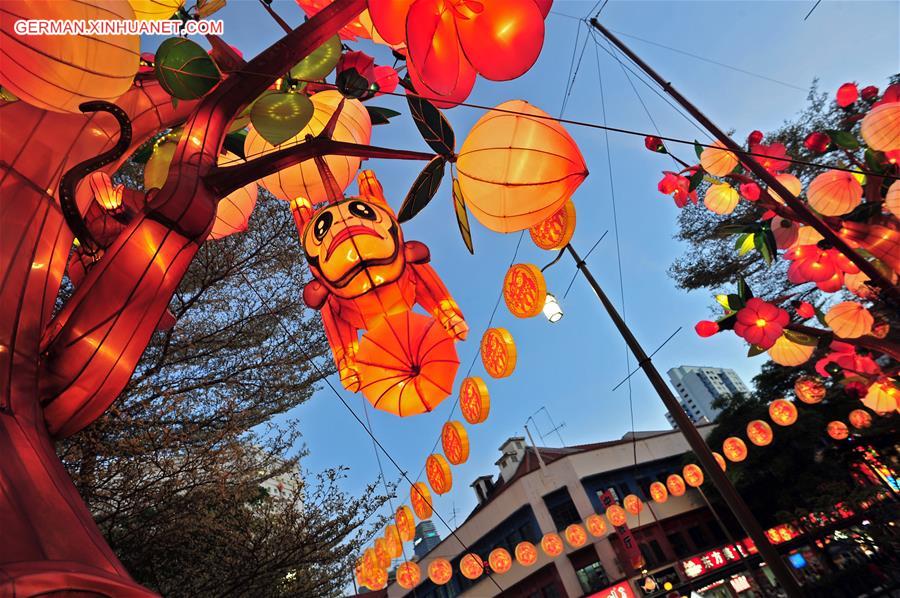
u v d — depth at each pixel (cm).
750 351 642
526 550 1489
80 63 134
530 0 169
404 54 259
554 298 598
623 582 2136
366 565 979
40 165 153
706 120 655
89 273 151
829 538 1889
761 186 651
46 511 105
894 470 1839
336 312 311
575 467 2494
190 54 186
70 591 89
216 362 751
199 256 720
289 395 820
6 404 120
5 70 132
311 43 210
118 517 586
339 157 309
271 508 830
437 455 494
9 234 138
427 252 313
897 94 556
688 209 1455
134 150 195
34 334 137
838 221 600
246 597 721
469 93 200
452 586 2814
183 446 650
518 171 241
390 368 287
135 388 596
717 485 618
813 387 886
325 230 283
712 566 2241
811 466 1973
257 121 202
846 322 630
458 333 308
